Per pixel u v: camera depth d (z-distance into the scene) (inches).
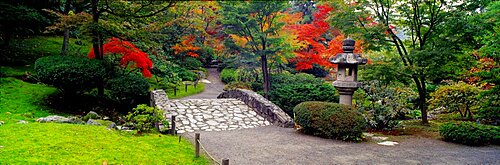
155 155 203.8
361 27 358.3
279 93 496.7
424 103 364.5
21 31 584.7
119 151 202.1
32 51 607.2
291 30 632.4
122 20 429.7
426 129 332.2
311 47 722.2
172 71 762.2
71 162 174.7
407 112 341.7
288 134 297.9
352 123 270.7
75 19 379.9
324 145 256.4
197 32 845.8
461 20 298.0
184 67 860.0
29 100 368.5
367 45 365.7
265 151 236.5
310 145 255.9
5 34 565.9
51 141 205.8
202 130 310.5
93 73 367.6
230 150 237.8
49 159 175.5
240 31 614.9
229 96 493.7
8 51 562.9
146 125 262.8
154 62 692.7
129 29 447.2
